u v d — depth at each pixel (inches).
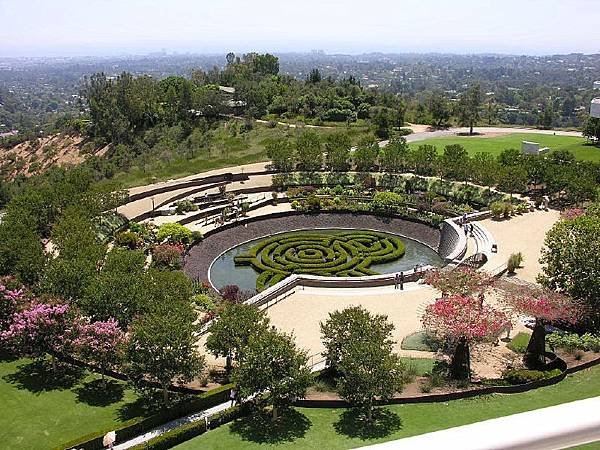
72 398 1955.0
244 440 1704.0
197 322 2610.7
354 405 1873.8
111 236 3698.3
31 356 2108.8
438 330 2114.9
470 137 6879.9
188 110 7209.6
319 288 2967.5
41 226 3555.6
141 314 2105.1
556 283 2317.9
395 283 2987.2
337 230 4347.9
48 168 7249.0
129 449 1622.8
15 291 2261.3
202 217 4264.3
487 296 2498.8
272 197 4635.8
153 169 5506.9
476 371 2068.2
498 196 4335.6
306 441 1680.6
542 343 2049.7
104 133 7377.0
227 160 5639.8
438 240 3949.3
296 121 7170.3
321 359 2193.7
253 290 3324.3
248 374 1745.8
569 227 2381.9
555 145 6205.7
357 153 5103.3
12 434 1722.4
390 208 4377.5
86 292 2176.4
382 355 1768.0
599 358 2049.7
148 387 1956.2
